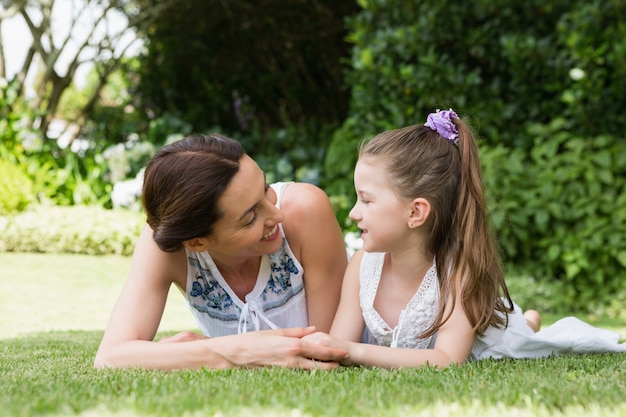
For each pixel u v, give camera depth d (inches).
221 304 75.9
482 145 204.2
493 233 73.8
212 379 53.7
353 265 76.6
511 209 195.9
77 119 309.9
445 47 210.2
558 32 194.9
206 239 65.1
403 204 68.9
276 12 327.6
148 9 306.0
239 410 42.8
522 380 53.6
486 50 205.8
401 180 68.6
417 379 54.1
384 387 49.9
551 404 45.0
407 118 203.5
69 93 452.4
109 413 42.6
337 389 49.3
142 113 327.9
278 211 66.7
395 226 69.3
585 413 43.0
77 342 101.3
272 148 291.7
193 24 327.3
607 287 192.1
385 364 64.9
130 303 69.7
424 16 202.5
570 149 205.9
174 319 159.2
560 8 198.5
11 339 109.6
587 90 188.1
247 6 321.7
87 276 203.2
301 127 303.9
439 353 66.9
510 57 193.9
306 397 46.5
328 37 334.0
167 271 72.0
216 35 336.5
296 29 333.7
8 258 219.1
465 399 46.1
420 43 202.4
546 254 197.6
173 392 47.8
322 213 76.0
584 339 76.3
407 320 71.7
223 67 343.9
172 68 334.0
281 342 62.4
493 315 71.4
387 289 74.2
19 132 257.8
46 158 262.1
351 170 239.5
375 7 209.5
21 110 270.2
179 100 340.8
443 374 56.9
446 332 69.1
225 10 322.7
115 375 56.6
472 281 68.6
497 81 202.7
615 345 78.3
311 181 248.8
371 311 73.7
